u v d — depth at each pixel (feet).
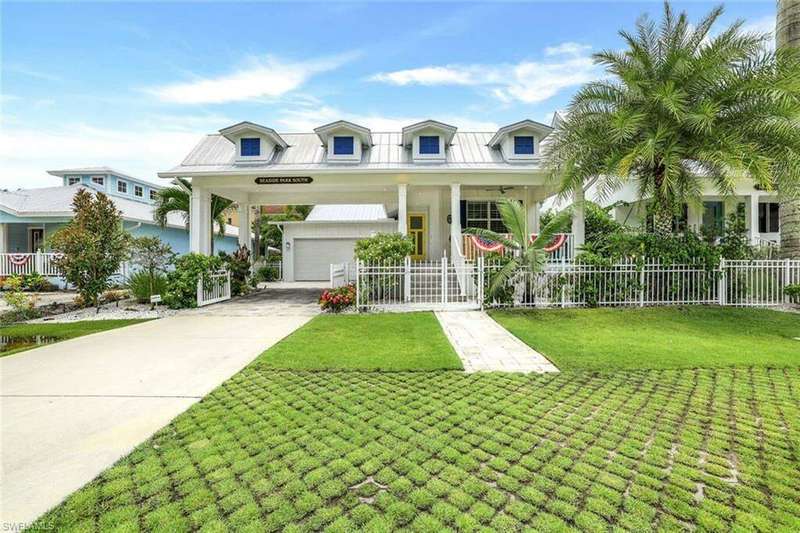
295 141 50.37
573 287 34.06
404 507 8.06
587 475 9.15
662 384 15.31
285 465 9.66
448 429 11.59
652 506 8.04
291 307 38.50
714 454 10.07
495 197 53.52
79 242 35.42
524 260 34.09
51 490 8.70
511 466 9.57
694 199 32.48
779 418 12.16
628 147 31.58
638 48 30.99
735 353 19.52
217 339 24.18
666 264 33.76
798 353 19.52
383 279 35.37
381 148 47.80
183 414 12.77
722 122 30.32
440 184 43.01
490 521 7.63
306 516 7.83
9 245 61.21
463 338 23.65
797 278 33.71
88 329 27.73
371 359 18.93
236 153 43.91
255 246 88.48
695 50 30.66
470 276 36.27
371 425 11.89
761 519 7.62
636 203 50.21
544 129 43.21
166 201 50.52
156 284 40.47
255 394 14.52
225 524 7.57
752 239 46.29
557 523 7.55
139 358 19.81
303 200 55.62
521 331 25.20
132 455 10.15
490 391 14.73
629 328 26.14
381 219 74.02
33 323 30.55
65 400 14.08
